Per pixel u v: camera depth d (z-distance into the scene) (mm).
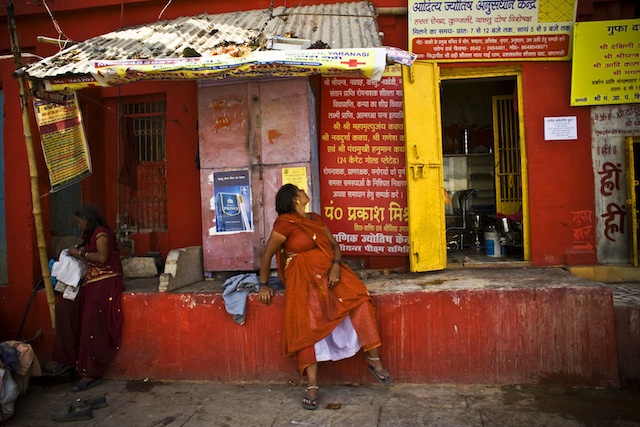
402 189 5371
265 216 4832
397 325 4172
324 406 3855
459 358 4133
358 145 5402
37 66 4293
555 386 4055
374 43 4254
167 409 3932
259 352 4352
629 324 4039
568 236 5172
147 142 6027
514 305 4074
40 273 5074
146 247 5766
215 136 4902
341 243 5430
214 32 4777
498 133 6766
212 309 4406
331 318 3838
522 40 5082
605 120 5137
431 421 3549
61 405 4094
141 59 4074
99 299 4441
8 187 5035
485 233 5867
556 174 5176
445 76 5371
